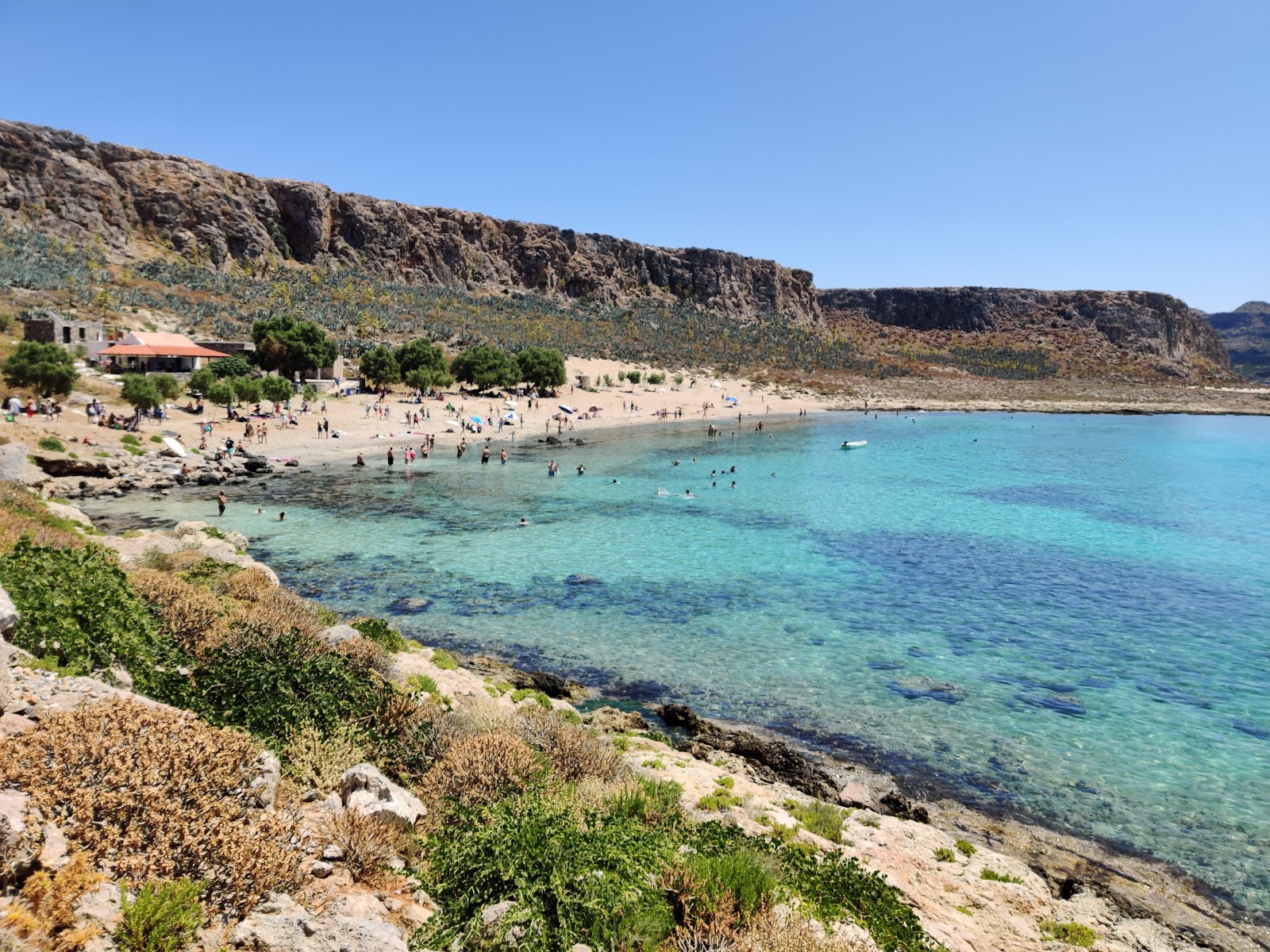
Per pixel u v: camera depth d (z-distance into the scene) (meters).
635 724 18.98
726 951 7.28
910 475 64.00
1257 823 15.49
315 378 102.94
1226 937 11.92
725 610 28.69
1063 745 18.70
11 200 149.38
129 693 9.70
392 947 6.14
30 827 5.79
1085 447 90.25
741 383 159.12
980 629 26.95
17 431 47.66
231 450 61.12
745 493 54.31
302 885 6.98
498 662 23.05
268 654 13.09
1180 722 19.95
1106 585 32.62
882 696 21.45
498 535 40.38
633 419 112.88
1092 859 14.22
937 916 10.59
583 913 7.25
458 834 8.20
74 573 13.68
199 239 171.88
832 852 11.51
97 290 119.38
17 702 8.43
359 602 28.78
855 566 35.19
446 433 84.12
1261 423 134.75
